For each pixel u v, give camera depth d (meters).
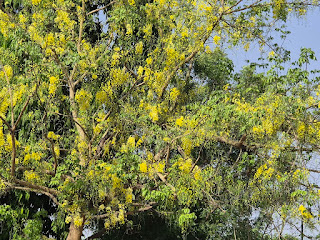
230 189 8.23
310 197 7.61
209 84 10.45
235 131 8.45
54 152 7.46
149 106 8.05
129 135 8.18
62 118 9.00
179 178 7.17
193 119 7.38
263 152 8.34
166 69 8.40
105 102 7.99
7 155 7.24
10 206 8.05
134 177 7.22
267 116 7.65
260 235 9.02
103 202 7.97
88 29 10.09
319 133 7.86
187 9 8.85
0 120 6.86
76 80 9.30
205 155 9.60
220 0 8.65
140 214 9.13
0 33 8.84
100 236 9.43
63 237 8.86
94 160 7.55
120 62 8.44
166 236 9.58
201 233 9.56
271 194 8.05
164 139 7.32
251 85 9.42
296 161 8.15
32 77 7.33
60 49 7.59
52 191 7.83
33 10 8.34
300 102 7.95
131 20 9.06
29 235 7.96
